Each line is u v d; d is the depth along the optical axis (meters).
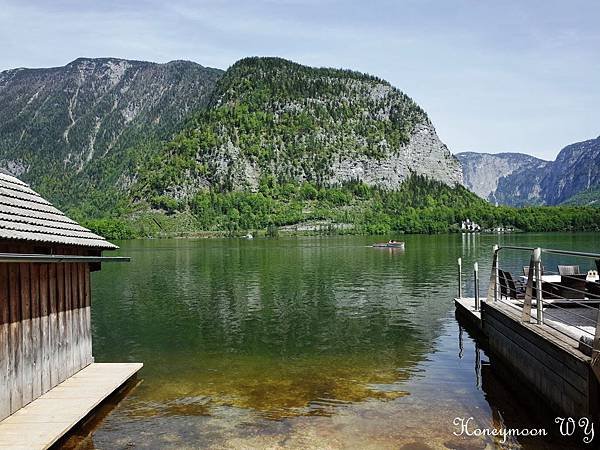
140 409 12.62
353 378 15.13
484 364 16.48
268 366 16.59
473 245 105.56
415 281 40.59
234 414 12.23
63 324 13.39
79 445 10.63
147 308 28.83
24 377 11.46
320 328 22.69
